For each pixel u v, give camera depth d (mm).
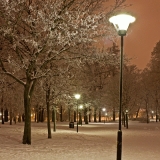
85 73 29422
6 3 14094
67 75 20469
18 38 15086
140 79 59031
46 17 15203
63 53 17266
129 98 42938
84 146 16672
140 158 12758
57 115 69312
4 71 16266
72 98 26453
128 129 36719
